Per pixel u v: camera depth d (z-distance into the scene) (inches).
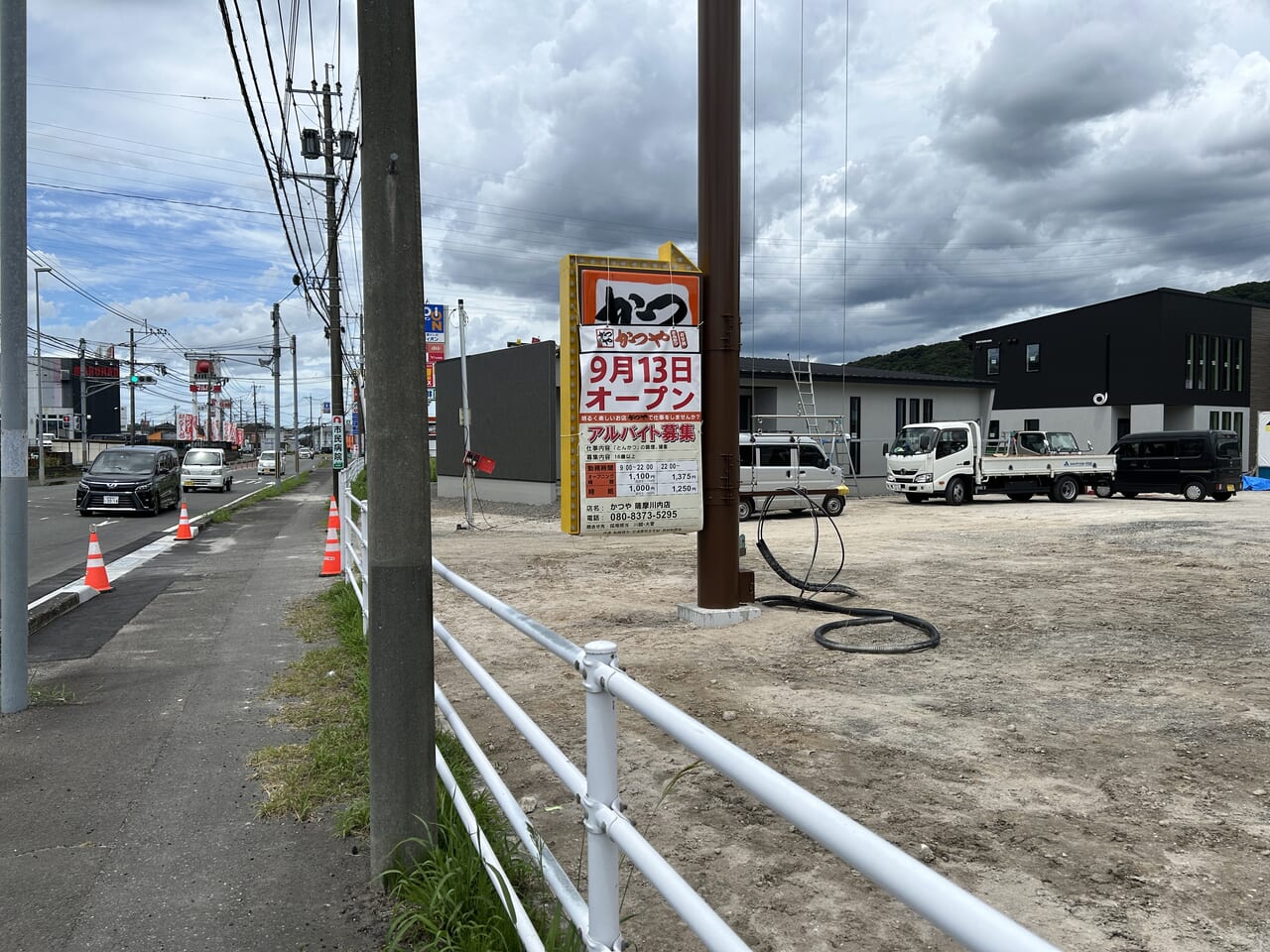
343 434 971.9
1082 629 304.7
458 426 1197.1
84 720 209.9
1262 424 1225.4
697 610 333.4
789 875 132.4
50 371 3144.7
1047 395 1561.3
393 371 118.3
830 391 1133.1
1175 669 249.4
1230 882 126.6
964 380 1235.9
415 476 120.0
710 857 138.7
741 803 160.7
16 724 206.8
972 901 34.2
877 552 531.5
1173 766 174.6
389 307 117.2
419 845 122.9
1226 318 1504.7
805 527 728.3
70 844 143.0
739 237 332.8
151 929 116.5
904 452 989.2
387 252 116.8
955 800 157.9
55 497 1222.9
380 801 122.5
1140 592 376.5
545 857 96.3
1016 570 446.3
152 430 4001.0
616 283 317.4
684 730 58.6
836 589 370.6
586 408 316.2
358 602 337.1
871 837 40.9
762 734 198.8
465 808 126.2
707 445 334.3
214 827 149.3
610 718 75.3
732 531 336.8
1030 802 156.8
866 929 116.2
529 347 1021.2
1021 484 981.2
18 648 216.8
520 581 446.3
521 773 175.9
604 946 75.1
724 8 324.8
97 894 126.1
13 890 127.9
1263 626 306.0
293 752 184.4
